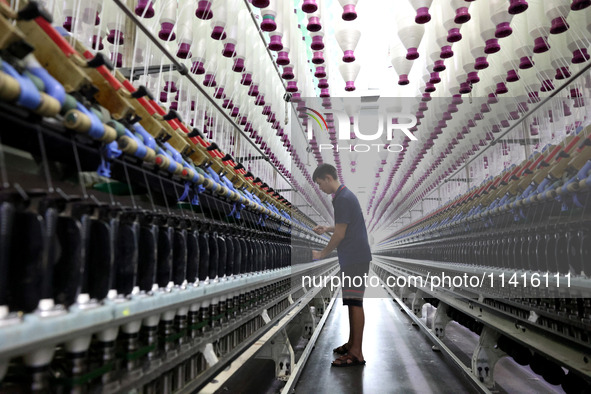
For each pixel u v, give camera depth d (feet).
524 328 8.45
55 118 3.23
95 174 5.04
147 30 5.57
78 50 4.04
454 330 19.60
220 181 6.91
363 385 11.68
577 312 6.50
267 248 10.05
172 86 7.78
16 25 3.26
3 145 3.63
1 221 2.46
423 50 11.17
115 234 3.55
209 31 7.75
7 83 2.50
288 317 11.89
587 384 7.77
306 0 6.49
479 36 8.40
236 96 9.32
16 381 2.97
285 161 16.07
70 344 3.24
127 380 3.53
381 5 10.52
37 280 2.66
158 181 5.51
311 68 13.44
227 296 7.08
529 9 7.53
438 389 11.32
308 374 12.76
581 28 7.45
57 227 2.99
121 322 3.42
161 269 4.50
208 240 5.96
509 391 10.54
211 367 5.60
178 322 5.08
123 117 4.04
